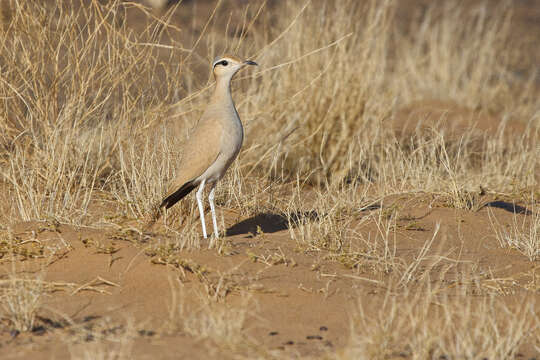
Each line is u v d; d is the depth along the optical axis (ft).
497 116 90.43
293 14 65.87
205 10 112.98
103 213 44.06
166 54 60.44
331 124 63.87
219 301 31.07
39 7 48.03
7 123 49.90
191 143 40.06
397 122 79.61
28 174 46.34
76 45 47.39
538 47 134.21
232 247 37.68
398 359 26.21
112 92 51.55
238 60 40.11
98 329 27.78
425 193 53.36
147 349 25.68
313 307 31.22
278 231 43.78
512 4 168.04
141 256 34.99
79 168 50.37
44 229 38.91
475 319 30.81
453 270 38.11
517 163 63.16
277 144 60.80
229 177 51.47
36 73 47.93
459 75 97.60
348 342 27.37
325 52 64.34
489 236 44.88
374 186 57.57
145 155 47.44
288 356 25.70
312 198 54.39
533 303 32.94
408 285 34.91
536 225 44.50
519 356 27.22
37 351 25.44
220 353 25.64
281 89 63.98
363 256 38.50
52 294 31.73
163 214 44.86
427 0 162.50
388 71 101.04
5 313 29.14
